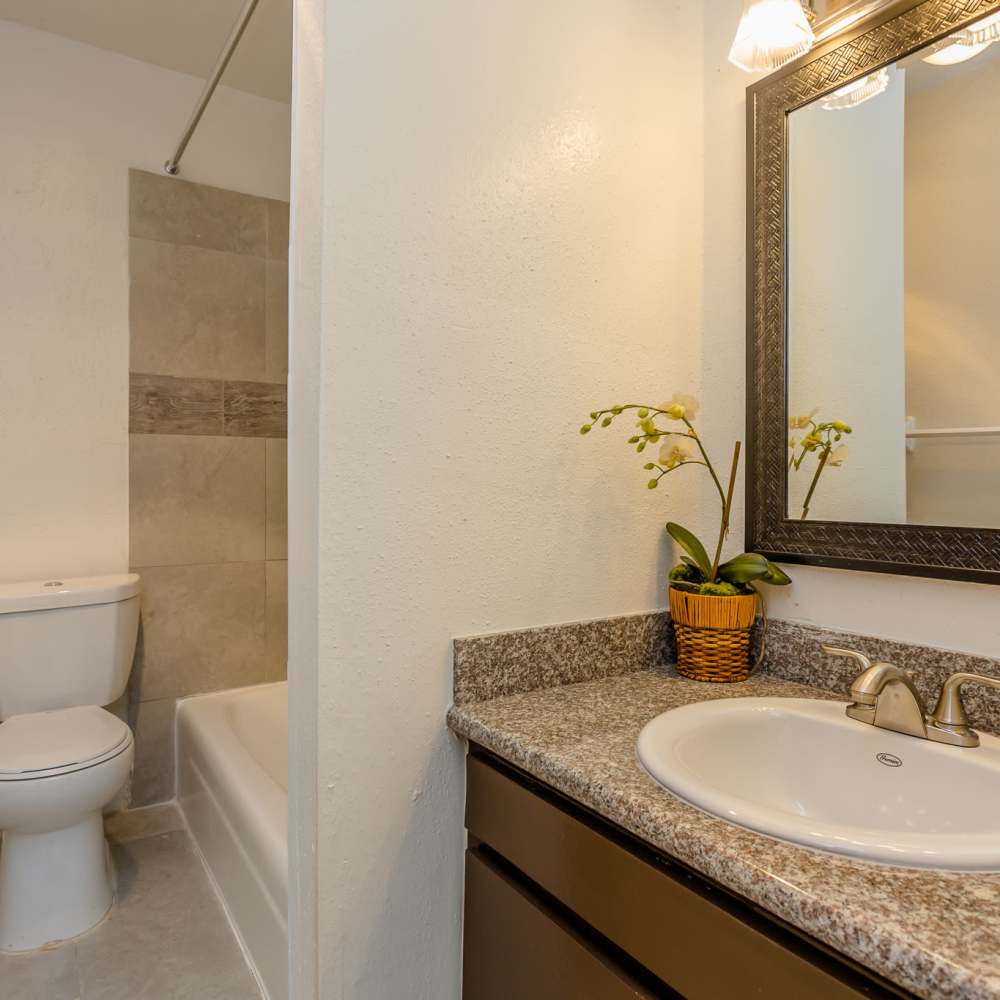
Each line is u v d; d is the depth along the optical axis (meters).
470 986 1.01
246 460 2.33
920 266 1.01
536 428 1.09
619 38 1.18
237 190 2.32
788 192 1.18
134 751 2.17
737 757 0.94
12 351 1.97
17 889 1.59
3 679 1.79
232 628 2.32
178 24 1.98
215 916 1.68
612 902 0.77
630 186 1.19
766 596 1.24
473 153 1.01
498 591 1.06
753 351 1.23
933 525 0.99
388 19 0.94
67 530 2.06
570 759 0.82
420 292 0.97
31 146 1.99
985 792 0.78
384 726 0.96
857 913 0.53
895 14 1.03
